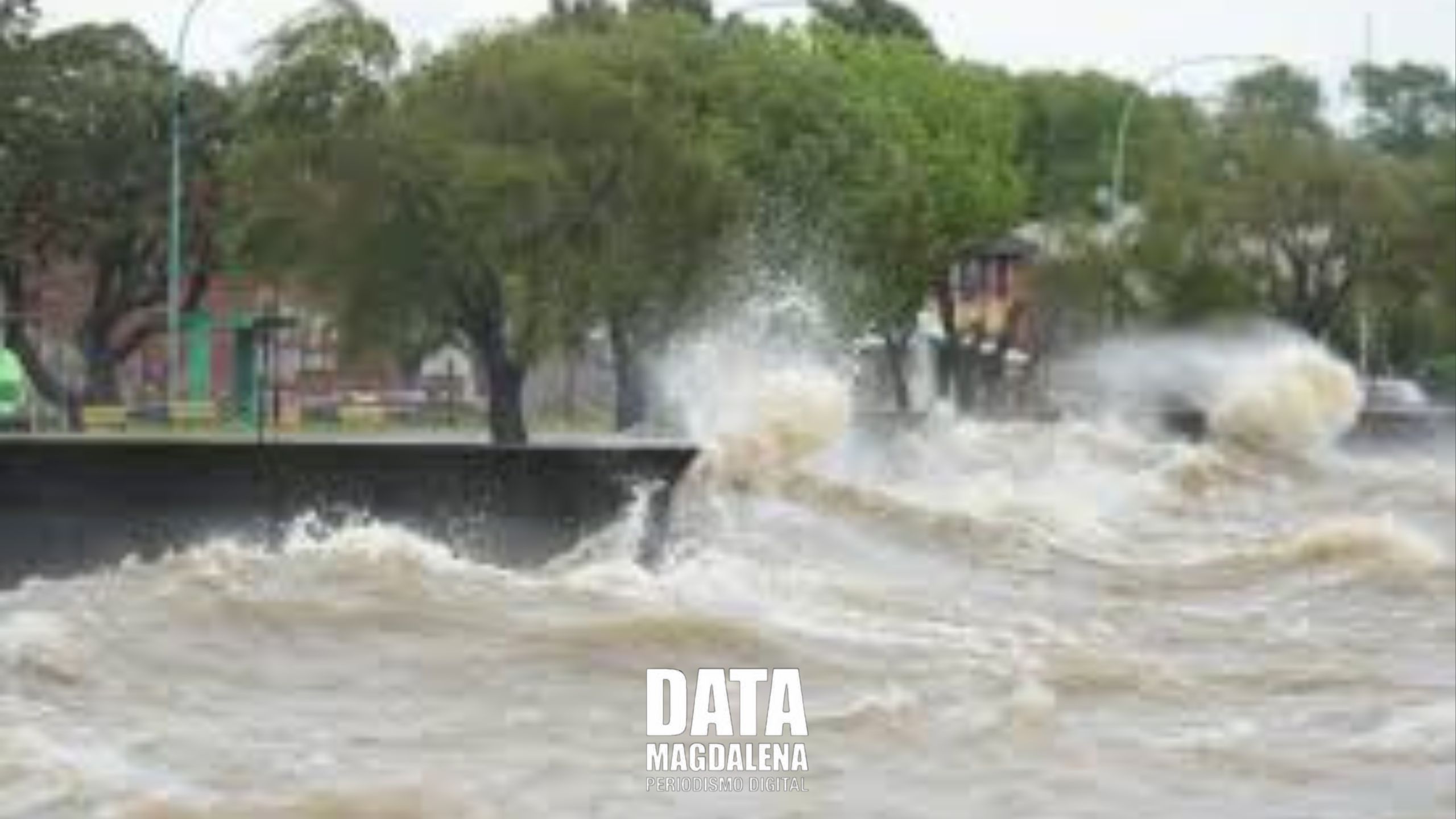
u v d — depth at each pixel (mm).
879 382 158750
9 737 33500
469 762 34156
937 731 37406
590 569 54344
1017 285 180875
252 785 31750
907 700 39688
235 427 126750
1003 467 99250
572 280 104625
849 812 32000
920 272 152125
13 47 151125
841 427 82938
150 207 154375
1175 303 163250
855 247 134500
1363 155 170000
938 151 170500
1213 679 44656
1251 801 33625
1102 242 164875
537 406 142375
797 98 129875
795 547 65938
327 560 49250
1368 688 44156
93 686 39281
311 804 30562
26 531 50438
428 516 56188
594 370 142250
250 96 113438
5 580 49875
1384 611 58281
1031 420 136500
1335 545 68562
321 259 103312
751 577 56250
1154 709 41188
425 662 42781
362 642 44000
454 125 102688
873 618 51250
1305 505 95562
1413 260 169625
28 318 138625
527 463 58000
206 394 154875
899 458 96125
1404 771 35812
